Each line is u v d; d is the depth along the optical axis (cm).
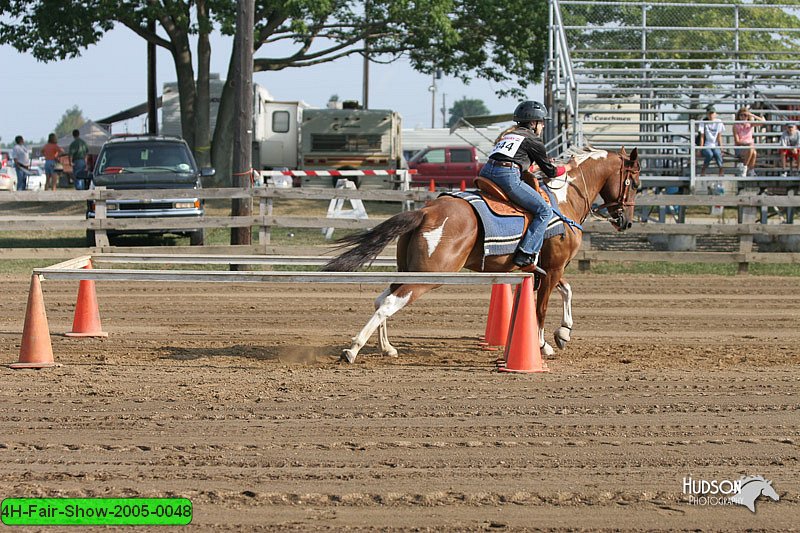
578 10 2911
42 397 905
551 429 820
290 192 2016
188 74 3616
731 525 620
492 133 5525
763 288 1792
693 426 834
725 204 1967
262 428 810
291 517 618
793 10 2895
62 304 1530
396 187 3891
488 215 1031
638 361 1134
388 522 612
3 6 3359
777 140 2852
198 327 1348
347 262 998
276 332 1316
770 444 784
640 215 2788
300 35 3575
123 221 1989
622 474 707
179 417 841
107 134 6350
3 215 3203
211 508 632
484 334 1323
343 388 955
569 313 1202
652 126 2880
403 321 1421
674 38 2923
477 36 3794
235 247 1978
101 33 3416
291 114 4041
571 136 2559
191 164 2341
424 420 842
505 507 641
